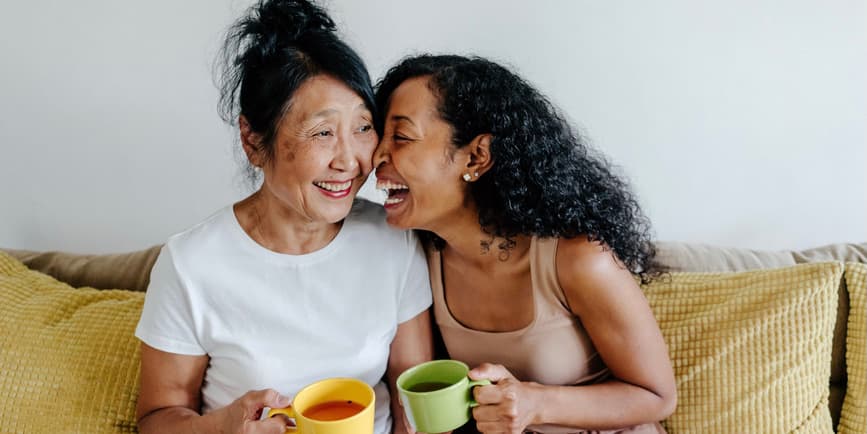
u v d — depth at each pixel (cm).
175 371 104
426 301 116
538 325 109
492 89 100
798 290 120
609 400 105
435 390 97
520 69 156
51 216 172
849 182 162
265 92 92
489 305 113
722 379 120
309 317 106
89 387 121
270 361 104
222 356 105
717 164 162
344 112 93
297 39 91
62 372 122
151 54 159
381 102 104
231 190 168
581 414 103
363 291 108
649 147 162
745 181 163
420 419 92
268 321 104
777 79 156
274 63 91
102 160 167
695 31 153
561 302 108
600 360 116
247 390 105
